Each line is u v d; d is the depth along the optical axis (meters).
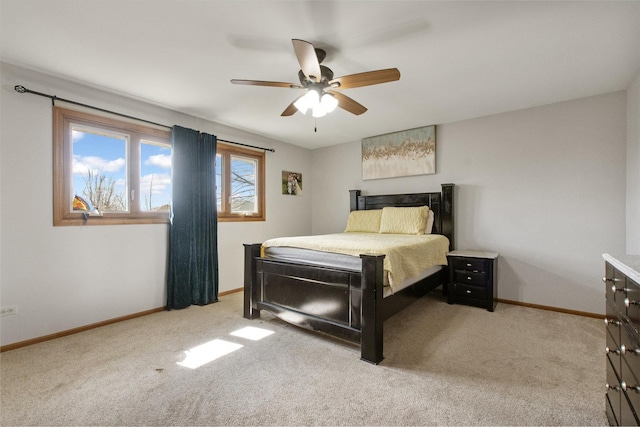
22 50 2.11
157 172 3.29
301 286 2.51
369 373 1.93
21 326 2.36
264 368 2.00
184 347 2.32
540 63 2.30
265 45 2.05
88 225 2.73
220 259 3.88
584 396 1.66
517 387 1.76
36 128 2.44
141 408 1.58
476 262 3.27
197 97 2.97
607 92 2.88
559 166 3.15
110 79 2.57
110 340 2.46
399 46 2.07
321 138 4.64
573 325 2.76
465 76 2.52
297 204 5.06
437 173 3.96
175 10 1.69
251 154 4.31
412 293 2.74
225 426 1.45
